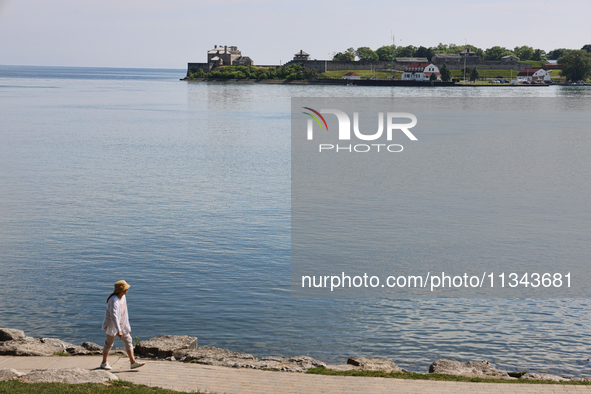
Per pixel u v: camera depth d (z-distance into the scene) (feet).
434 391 45.34
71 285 87.61
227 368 50.70
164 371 49.49
